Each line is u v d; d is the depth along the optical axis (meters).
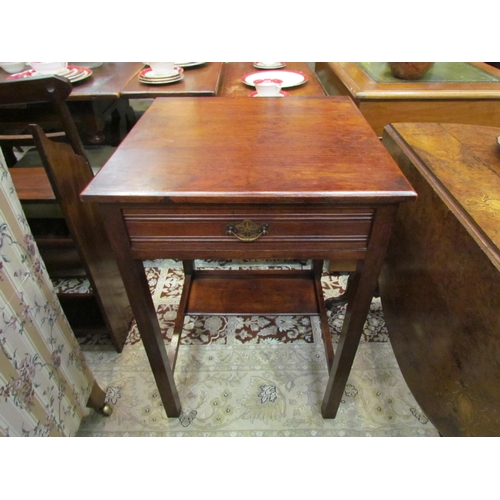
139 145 0.64
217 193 0.50
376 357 1.06
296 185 0.52
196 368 1.04
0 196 0.54
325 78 1.45
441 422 0.69
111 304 0.99
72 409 0.77
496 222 0.58
